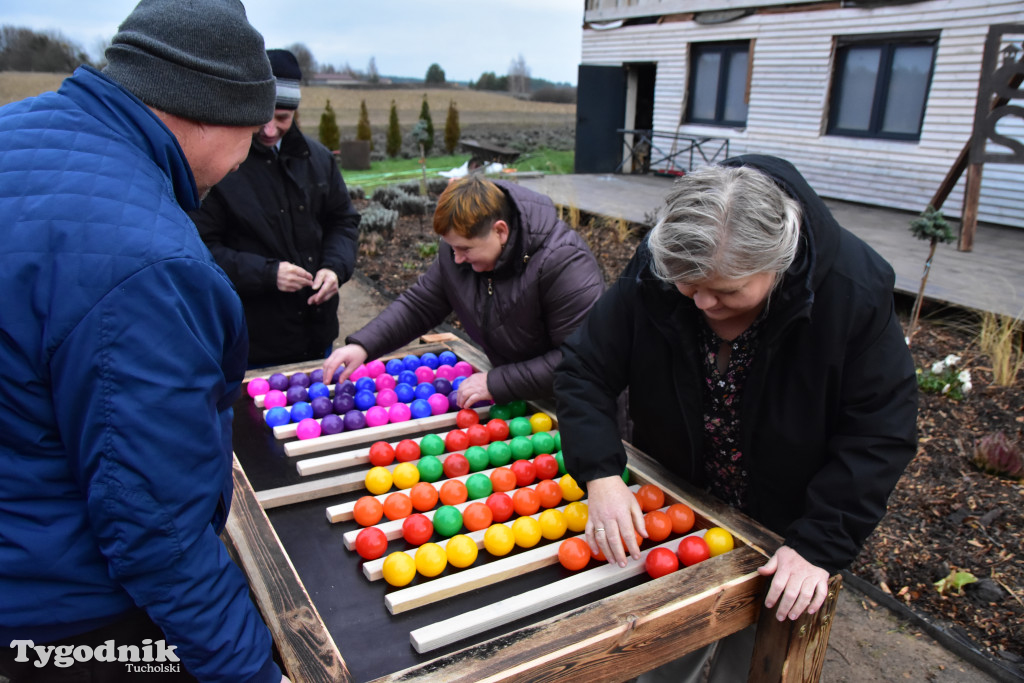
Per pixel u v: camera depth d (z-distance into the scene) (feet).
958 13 28.48
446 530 5.58
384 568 4.98
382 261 25.36
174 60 3.64
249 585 4.68
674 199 4.44
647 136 44.91
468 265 7.82
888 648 8.36
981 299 17.48
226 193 9.43
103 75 3.65
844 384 4.94
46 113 3.54
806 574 4.72
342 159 54.34
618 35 44.52
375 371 8.94
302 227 9.99
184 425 3.29
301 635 4.22
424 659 4.29
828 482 4.92
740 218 4.14
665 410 5.84
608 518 5.11
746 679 6.16
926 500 10.62
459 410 7.87
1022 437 12.04
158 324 3.18
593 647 4.19
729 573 4.91
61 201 3.22
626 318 5.61
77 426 3.19
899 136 32.24
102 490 3.17
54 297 3.12
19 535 3.43
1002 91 21.07
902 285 18.93
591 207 29.91
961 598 8.91
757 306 4.92
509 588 5.06
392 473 6.32
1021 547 9.51
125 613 3.83
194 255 3.37
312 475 6.38
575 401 5.60
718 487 6.26
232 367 4.00
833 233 4.73
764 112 37.11
